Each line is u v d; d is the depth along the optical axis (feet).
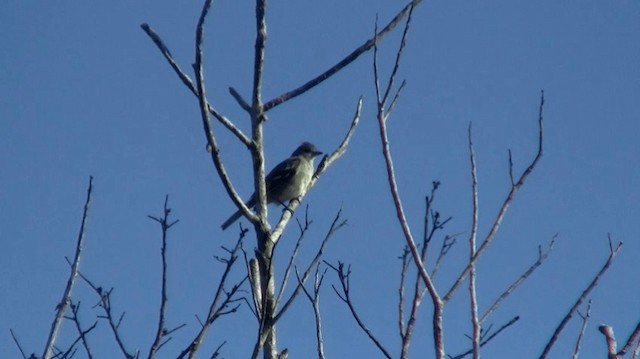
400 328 30.53
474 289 29.60
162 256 35.96
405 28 31.30
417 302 29.40
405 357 28.43
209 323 34.32
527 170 31.94
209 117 38.29
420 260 28.58
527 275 31.14
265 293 34.50
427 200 33.99
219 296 34.78
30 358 35.63
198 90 37.52
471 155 31.89
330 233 37.24
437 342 27.68
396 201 29.30
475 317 29.07
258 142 42.27
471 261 29.99
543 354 28.66
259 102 42.32
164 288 35.42
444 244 33.58
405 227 28.99
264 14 41.34
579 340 29.81
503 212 31.19
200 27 36.94
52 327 35.94
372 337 31.22
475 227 30.91
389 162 29.84
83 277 37.24
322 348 31.81
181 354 34.12
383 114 30.35
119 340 35.53
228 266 34.99
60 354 35.37
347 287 32.27
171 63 39.65
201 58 37.24
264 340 35.91
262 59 41.73
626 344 28.81
